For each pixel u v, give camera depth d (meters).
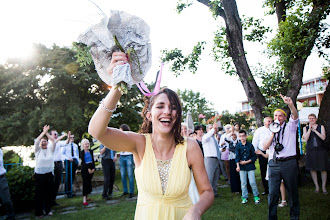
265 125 5.80
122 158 7.14
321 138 6.02
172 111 1.53
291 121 3.75
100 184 9.63
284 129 3.83
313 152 6.10
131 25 1.33
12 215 4.92
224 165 8.53
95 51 1.29
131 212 5.35
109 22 1.28
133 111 15.01
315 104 28.25
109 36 1.28
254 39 8.57
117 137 1.46
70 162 7.63
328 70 8.34
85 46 1.30
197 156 1.59
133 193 6.95
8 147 15.28
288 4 8.21
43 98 15.12
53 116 13.07
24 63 14.33
